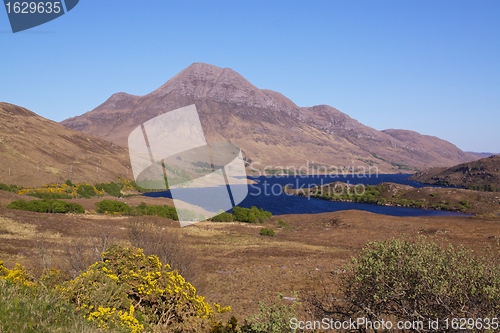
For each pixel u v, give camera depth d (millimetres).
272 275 18375
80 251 11078
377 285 5520
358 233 39031
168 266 7543
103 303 5969
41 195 56875
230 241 31484
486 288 4906
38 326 4383
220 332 6914
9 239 22266
